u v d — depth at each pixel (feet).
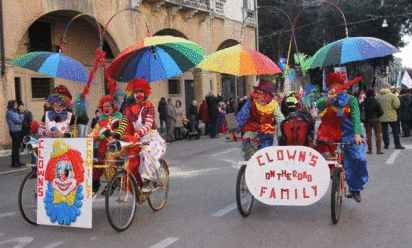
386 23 117.29
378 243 15.90
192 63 22.99
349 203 21.97
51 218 18.40
